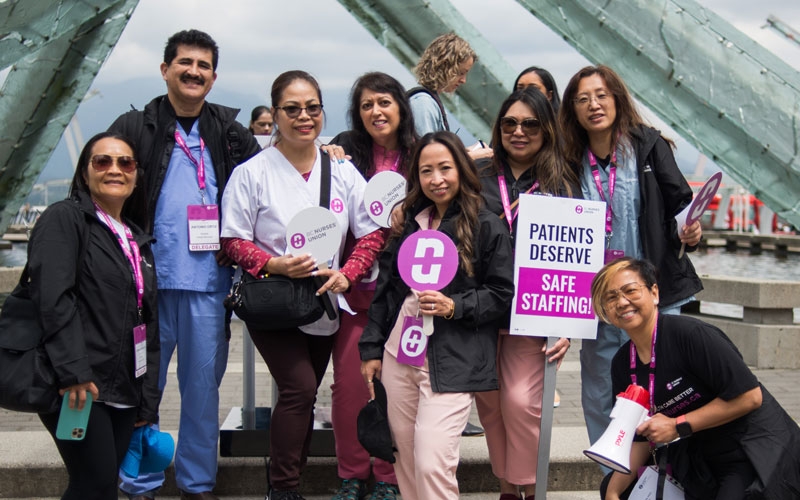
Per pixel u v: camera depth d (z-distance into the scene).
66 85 7.90
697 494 3.27
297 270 3.82
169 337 4.12
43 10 6.96
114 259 3.29
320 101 3.97
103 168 3.34
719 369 3.15
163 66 4.09
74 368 3.04
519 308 3.69
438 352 3.56
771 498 3.10
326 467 4.55
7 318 3.14
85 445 3.20
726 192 40.62
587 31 7.12
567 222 3.71
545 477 3.80
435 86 4.91
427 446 3.45
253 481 4.50
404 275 3.56
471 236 3.62
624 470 3.20
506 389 3.92
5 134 7.86
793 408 5.98
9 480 4.39
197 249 4.05
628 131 4.03
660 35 6.96
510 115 3.89
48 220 3.19
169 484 4.46
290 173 4.04
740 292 7.50
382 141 4.44
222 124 4.20
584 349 4.16
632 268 3.30
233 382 6.87
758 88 6.93
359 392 4.15
